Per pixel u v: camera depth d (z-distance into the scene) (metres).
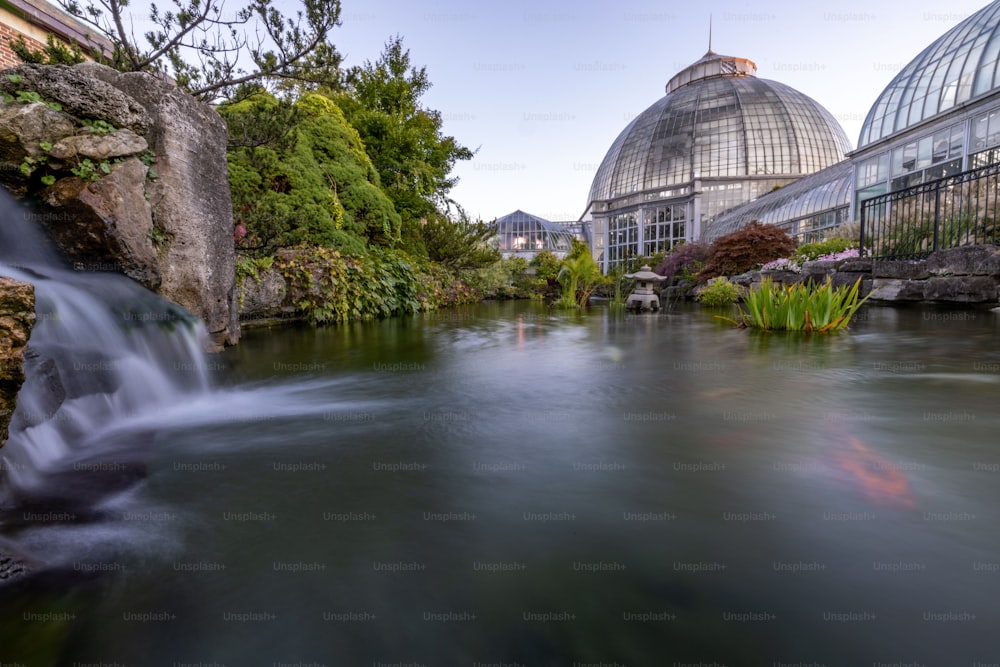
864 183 17.27
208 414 2.29
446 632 0.83
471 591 0.94
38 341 2.09
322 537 1.14
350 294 7.27
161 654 0.80
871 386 2.63
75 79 2.88
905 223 8.91
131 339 2.87
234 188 6.24
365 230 9.03
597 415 2.19
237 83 5.27
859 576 0.95
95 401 2.15
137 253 3.16
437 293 11.03
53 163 2.77
